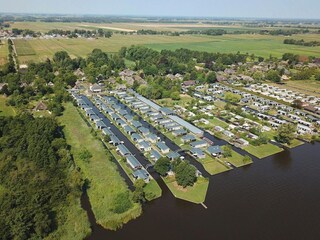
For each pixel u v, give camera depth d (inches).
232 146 5157.5
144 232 3171.8
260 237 3122.5
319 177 4279.0
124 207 3437.5
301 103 6958.7
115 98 7790.4
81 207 3503.9
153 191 3833.7
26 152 4296.3
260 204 3654.0
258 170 4436.5
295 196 3831.2
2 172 3973.9
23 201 3344.0
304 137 5516.7
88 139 5201.8
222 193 3855.8
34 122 5068.9
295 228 3260.3
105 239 3075.8
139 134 5526.6
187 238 3097.9
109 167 4303.6
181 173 3924.7
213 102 7357.3
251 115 6412.4
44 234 3016.7
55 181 3811.5
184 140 5221.5
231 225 3289.9
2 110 6609.3
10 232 2913.4
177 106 6988.2
